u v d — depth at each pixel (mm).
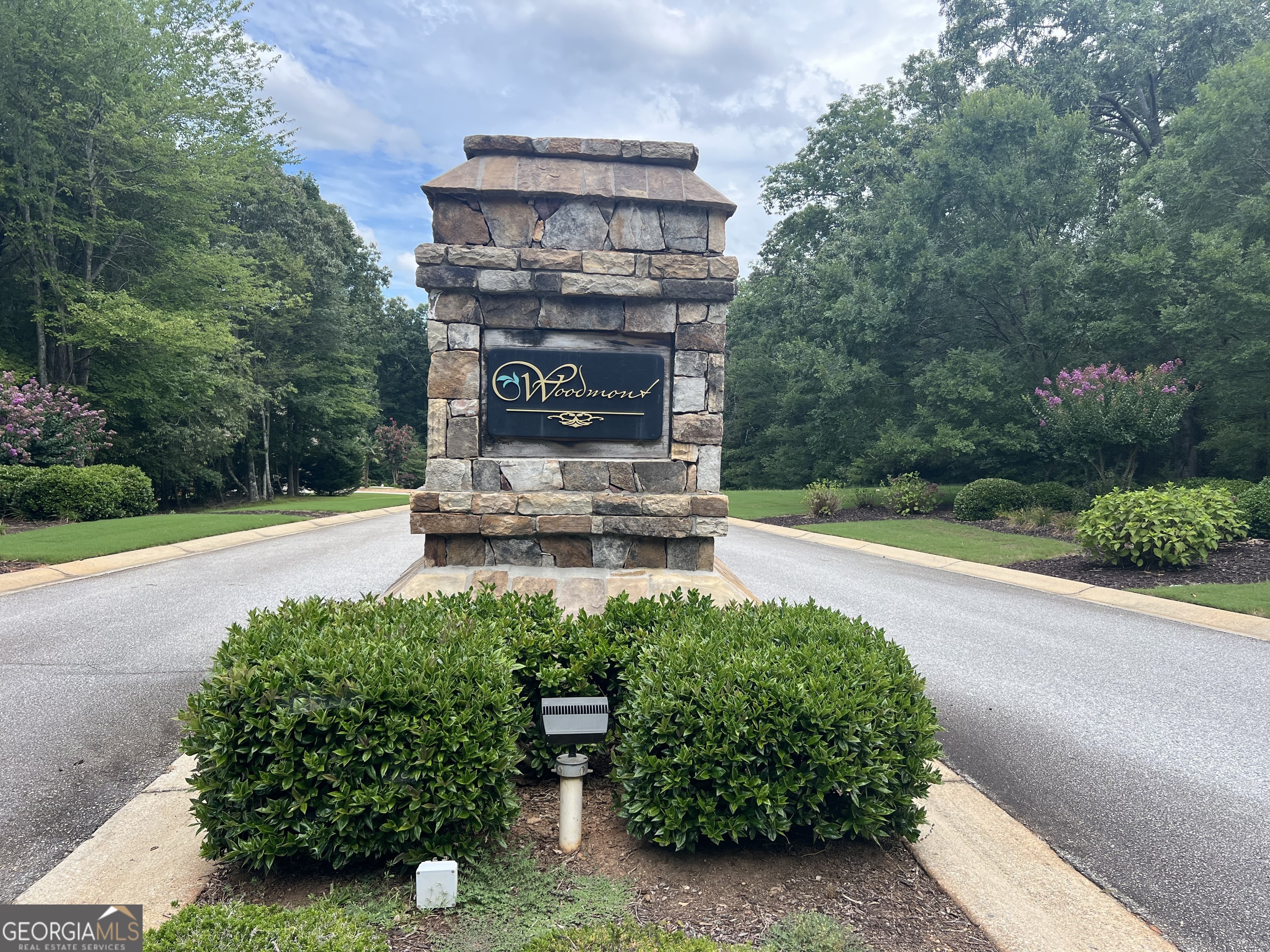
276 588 9445
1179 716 5590
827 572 11703
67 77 18562
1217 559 11539
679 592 4859
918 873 3336
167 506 27000
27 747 4555
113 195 20047
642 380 6551
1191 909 3184
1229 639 7871
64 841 3529
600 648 4016
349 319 35312
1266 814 4102
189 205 21047
